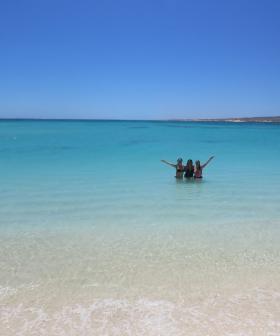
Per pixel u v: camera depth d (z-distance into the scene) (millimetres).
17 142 38938
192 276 6516
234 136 57312
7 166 20453
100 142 41094
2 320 5121
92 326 5012
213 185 15469
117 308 5465
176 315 5293
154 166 21266
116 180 16453
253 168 20812
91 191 14000
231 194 13625
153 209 11422
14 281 6270
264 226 9664
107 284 6188
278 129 89125
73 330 4922
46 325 5023
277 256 7500
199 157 26672
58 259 7254
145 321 5145
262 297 5809
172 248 7930
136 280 6344
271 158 25984
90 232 9055
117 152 29516
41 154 26891
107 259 7273
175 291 5977
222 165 22203
